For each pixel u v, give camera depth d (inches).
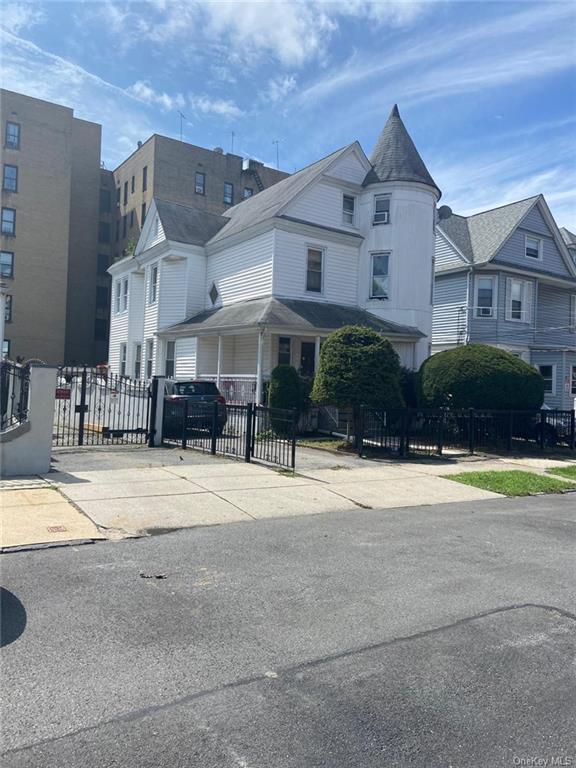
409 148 935.0
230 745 113.7
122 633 161.5
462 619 179.8
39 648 150.9
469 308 1057.5
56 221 1724.9
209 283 997.2
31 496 318.0
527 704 132.1
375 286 914.1
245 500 342.6
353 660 150.6
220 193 1877.5
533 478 478.3
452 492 411.2
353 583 209.3
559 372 1097.4
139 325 1139.3
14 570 209.2
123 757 109.1
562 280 1137.4
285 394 695.1
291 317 757.9
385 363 577.6
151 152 1758.1
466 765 110.5
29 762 107.0
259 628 168.4
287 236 852.6
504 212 1136.2
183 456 491.5
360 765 109.3
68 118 1750.7
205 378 858.8
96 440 567.5
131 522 280.8
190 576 210.2
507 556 251.1
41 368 381.1
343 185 917.2
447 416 625.9
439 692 135.9
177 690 133.2
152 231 1077.8
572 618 183.3
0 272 1633.9
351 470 477.4
